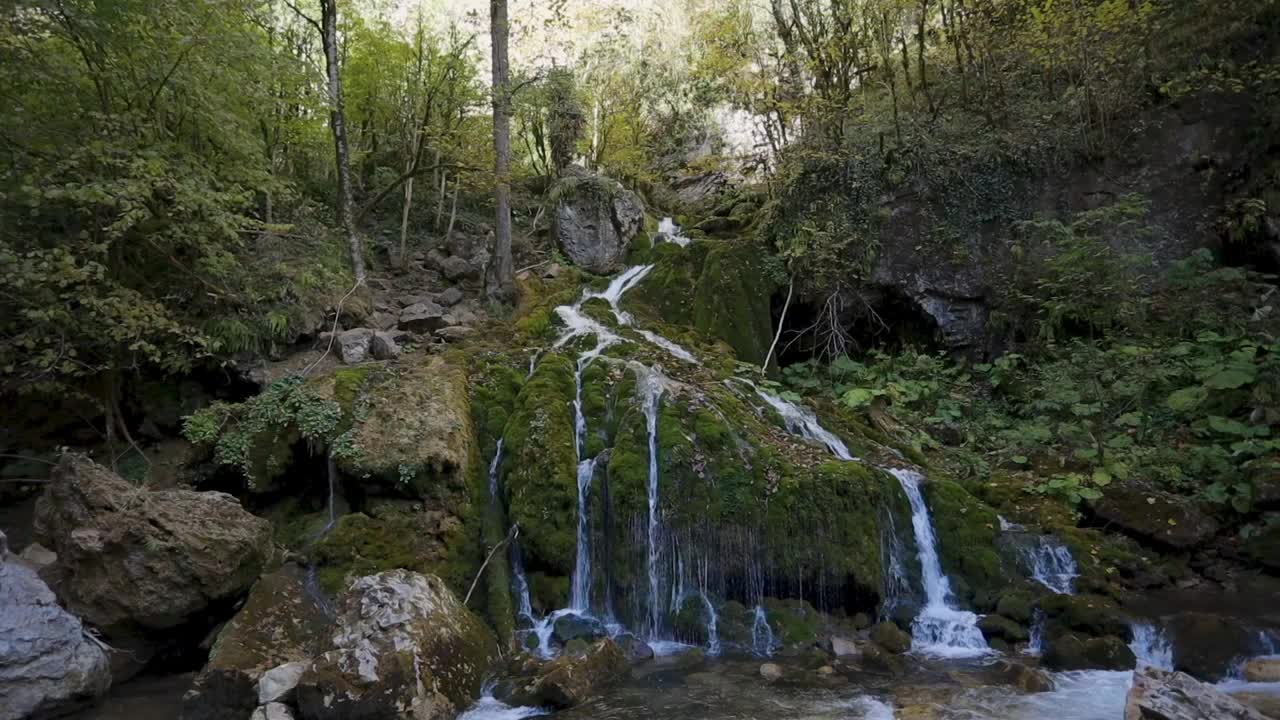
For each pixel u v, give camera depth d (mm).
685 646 7285
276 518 8180
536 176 17625
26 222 7793
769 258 13711
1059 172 12977
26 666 5535
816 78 14297
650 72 19406
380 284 12695
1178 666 6316
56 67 7785
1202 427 9922
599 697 5980
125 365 8836
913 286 12969
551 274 13828
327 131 14383
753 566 7750
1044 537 8422
